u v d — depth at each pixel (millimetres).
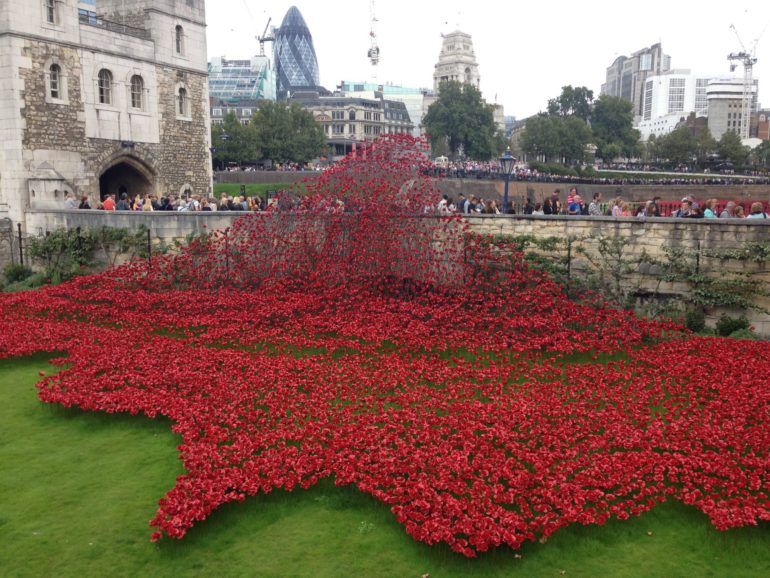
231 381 11586
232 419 9875
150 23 32969
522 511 7535
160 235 22594
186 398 10930
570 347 13570
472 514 7281
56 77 28531
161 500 7586
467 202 21672
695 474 8094
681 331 15203
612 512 7703
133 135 32188
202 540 7395
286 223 19391
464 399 10852
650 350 13695
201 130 36656
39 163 27703
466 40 175375
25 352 13789
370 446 8898
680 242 16938
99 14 34469
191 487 7855
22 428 10422
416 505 7434
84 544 7305
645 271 17344
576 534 7430
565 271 18000
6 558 7059
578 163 104438
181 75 35031
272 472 8289
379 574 6812
